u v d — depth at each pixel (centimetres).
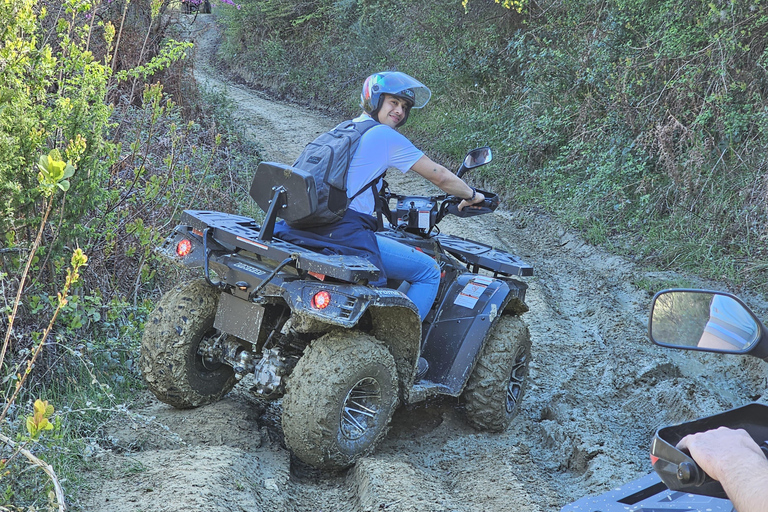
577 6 1171
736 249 744
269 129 1736
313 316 318
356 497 331
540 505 327
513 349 419
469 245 464
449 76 1546
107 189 509
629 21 986
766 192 730
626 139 942
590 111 1028
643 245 819
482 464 371
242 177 908
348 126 370
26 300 400
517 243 923
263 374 359
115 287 482
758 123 778
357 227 359
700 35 873
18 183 372
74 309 380
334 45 2297
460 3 1477
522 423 440
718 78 836
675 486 162
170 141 728
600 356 564
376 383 353
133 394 426
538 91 1175
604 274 778
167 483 303
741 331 177
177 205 564
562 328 628
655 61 891
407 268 394
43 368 405
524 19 1320
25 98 381
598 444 393
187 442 364
